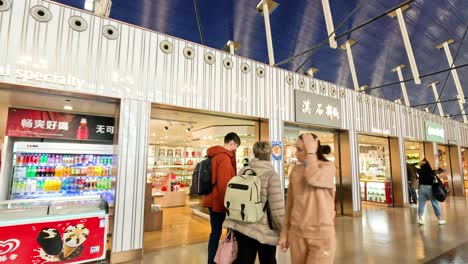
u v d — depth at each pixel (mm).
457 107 13070
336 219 5461
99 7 4840
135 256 3219
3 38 2777
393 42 7852
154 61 3625
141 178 3379
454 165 9859
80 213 2650
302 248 1571
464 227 4625
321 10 6434
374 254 3221
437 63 9133
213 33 7016
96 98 3326
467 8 6461
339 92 6012
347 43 7883
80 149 4094
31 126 3922
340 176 6090
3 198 3812
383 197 7531
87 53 3172
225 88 4262
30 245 2373
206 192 2475
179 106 3770
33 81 2855
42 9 2975
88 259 2643
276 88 4922
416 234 4176
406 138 7656
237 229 1812
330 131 6086
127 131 3340
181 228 4801
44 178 3936
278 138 4828
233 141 2557
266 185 1813
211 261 2375
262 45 7555
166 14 6293
